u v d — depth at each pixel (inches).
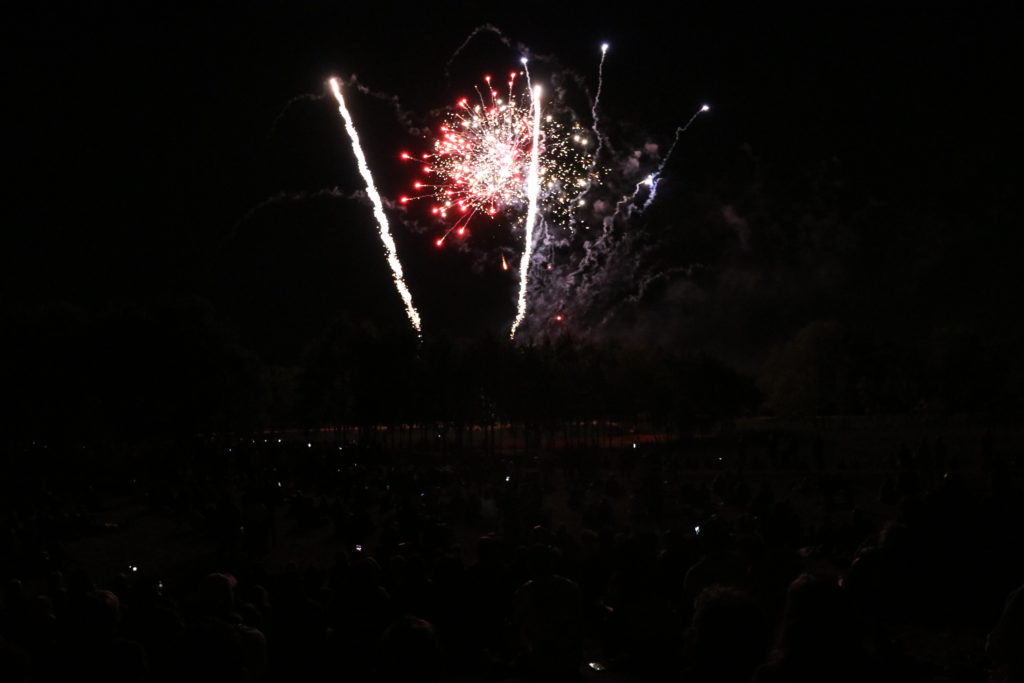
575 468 1701.5
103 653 316.8
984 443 1679.4
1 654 315.0
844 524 822.5
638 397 2849.4
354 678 429.1
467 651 510.3
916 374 3531.0
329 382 3107.8
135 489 1737.2
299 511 1238.3
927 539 531.5
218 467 1879.9
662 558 513.0
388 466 2004.2
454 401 2623.0
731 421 3078.2
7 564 962.1
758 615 227.1
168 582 914.7
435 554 638.5
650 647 477.4
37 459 2090.3
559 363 2706.7
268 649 428.1
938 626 516.7
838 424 2844.5
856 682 214.4
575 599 373.7
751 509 1119.0
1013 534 541.0
